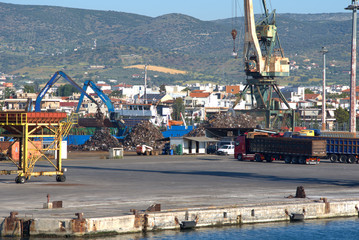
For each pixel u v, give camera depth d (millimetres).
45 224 59406
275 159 164625
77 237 58969
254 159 166000
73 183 98438
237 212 68500
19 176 97750
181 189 89312
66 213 63281
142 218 63469
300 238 62438
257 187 92875
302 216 71500
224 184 97938
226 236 62969
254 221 69438
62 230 59062
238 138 169875
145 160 169250
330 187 93562
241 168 137375
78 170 128500
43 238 59344
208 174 119500
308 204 72625
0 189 88062
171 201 73938
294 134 180875
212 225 67125
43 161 160500
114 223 61344
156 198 77125
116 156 179125
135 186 93812
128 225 62375
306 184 98500
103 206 69125
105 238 60250
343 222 71375
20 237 59625
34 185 94625
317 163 153875
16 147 167250
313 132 190375
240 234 63969
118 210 65812
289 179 108125
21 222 59906
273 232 65250
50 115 100562
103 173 120625
